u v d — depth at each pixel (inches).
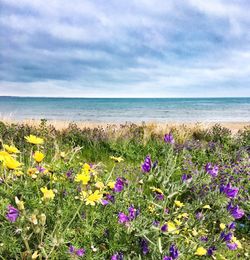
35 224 80.9
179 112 2891.2
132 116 2194.9
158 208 109.0
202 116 2212.1
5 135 283.7
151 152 301.1
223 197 122.0
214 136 417.1
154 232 98.7
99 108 4018.2
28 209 88.0
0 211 87.4
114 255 93.7
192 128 447.5
